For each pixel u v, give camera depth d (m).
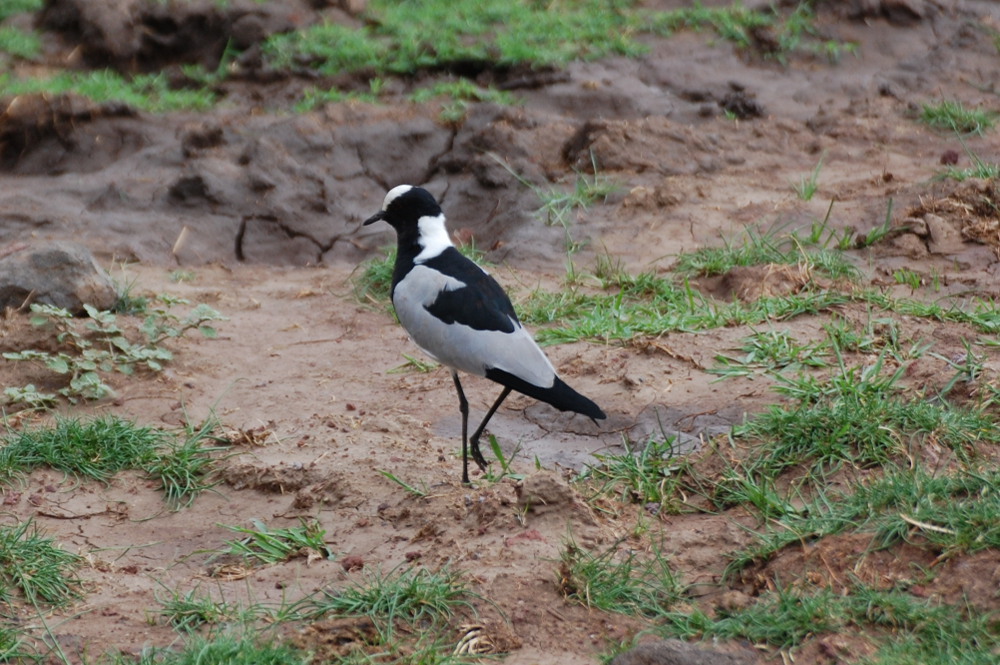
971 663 6.70
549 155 17.27
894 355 10.80
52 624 7.65
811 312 12.11
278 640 7.30
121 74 20.34
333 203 16.73
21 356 11.34
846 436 9.25
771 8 21.25
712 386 10.87
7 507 9.26
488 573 7.91
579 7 21.84
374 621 7.41
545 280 14.12
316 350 12.57
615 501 9.14
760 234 14.62
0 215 16.11
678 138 17.19
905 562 7.71
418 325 9.70
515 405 11.17
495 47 19.81
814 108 18.86
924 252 13.89
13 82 19.42
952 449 9.04
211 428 10.53
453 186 17.09
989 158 16.81
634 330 12.03
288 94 19.17
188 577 8.41
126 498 9.59
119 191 16.67
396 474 9.62
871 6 20.98
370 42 20.22
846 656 7.00
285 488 9.64
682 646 6.86
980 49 20.30
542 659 7.18
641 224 15.27
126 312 13.10
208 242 15.95
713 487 9.21
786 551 8.09
